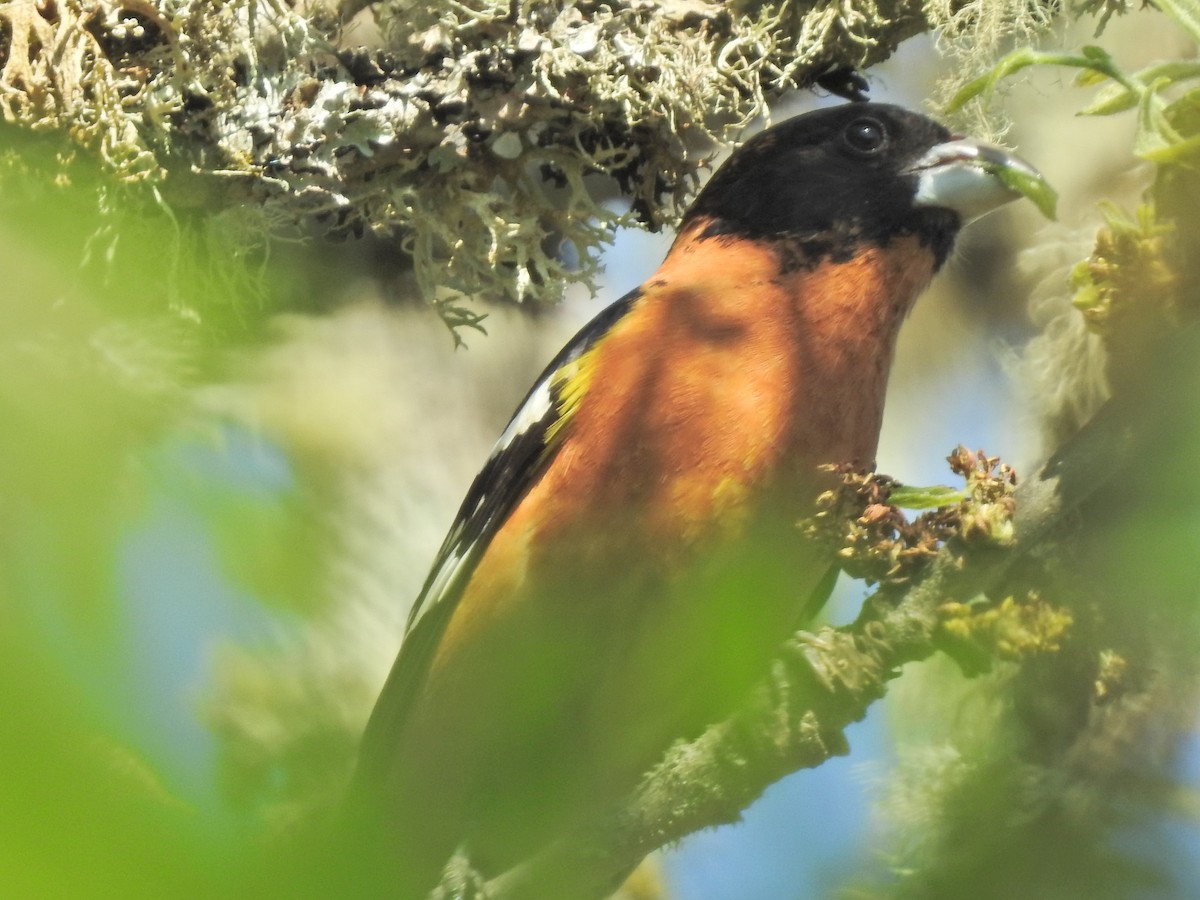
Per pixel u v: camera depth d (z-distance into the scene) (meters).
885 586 5.77
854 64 8.95
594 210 8.69
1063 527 5.40
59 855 2.49
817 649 5.91
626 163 8.67
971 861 5.29
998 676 8.38
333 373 11.63
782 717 5.90
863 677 5.82
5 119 7.07
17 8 7.17
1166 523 4.24
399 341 12.35
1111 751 8.13
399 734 8.22
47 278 5.55
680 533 7.48
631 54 8.27
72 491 3.66
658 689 7.57
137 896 2.56
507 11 8.20
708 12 8.58
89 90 7.27
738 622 6.30
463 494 11.75
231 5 7.77
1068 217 11.42
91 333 5.70
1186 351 4.74
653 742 7.74
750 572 7.57
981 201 8.52
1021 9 8.73
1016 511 5.52
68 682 2.68
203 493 3.94
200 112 7.75
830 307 8.16
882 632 5.75
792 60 8.74
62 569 3.43
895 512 5.83
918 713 8.66
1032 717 8.31
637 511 7.52
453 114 8.26
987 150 8.61
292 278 9.90
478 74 8.23
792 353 7.80
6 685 2.59
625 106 8.26
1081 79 6.06
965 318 12.64
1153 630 5.24
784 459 7.60
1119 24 11.28
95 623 3.03
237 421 5.28
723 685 6.15
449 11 8.25
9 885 2.44
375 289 12.48
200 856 2.77
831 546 5.94
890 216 8.53
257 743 4.23
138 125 7.56
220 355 7.59
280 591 3.98
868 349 8.18
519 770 7.85
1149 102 5.35
